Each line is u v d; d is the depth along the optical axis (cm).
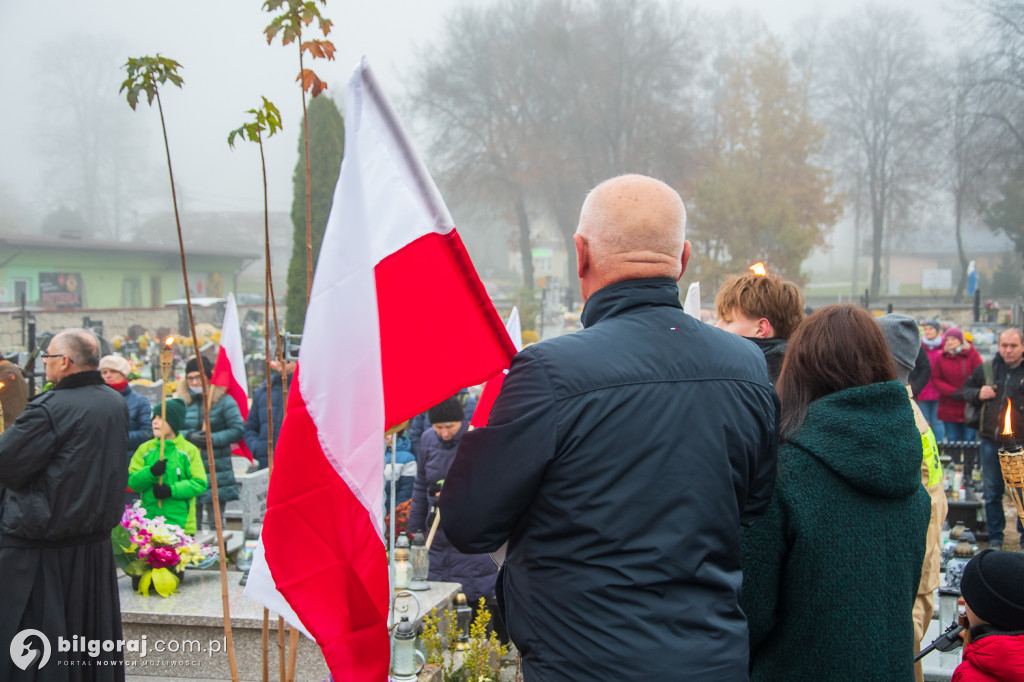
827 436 192
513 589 171
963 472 876
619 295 177
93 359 378
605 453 160
